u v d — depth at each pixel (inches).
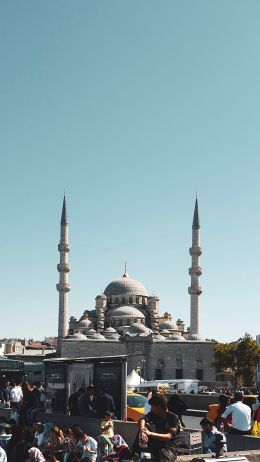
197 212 7027.6
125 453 924.0
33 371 4926.2
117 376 1226.0
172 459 545.3
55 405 1382.9
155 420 565.9
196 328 6796.3
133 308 7317.9
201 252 6973.4
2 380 2317.9
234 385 5905.5
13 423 1274.6
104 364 1262.3
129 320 7130.9
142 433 538.0
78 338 6323.8
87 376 1393.9
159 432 557.0
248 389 4343.0
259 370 5792.3
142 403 1485.0
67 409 1358.3
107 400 1213.7
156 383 3134.8
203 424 896.3
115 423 1145.4
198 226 6993.1
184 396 2239.2
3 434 1269.7
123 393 1216.2
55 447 1076.5
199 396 2186.3
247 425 924.6
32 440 1221.7
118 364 1229.1
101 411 1211.9
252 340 5812.0
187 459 661.3
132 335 6299.2
